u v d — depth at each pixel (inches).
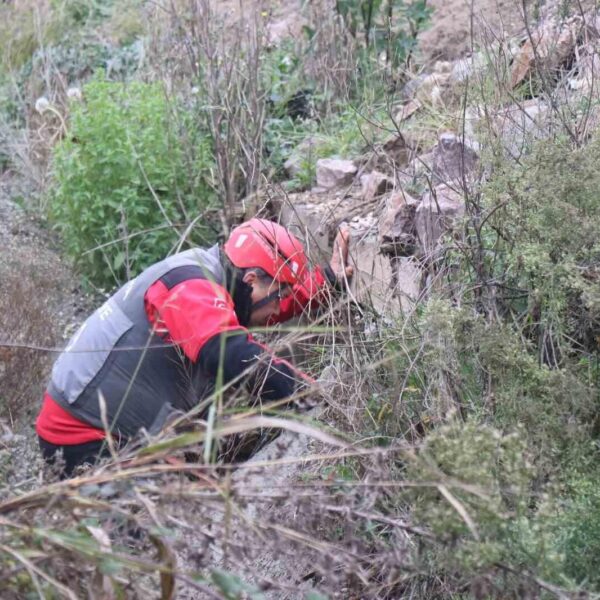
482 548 77.0
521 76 163.6
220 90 230.1
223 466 79.1
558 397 97.8
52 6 363.6
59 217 239.6
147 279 129.7
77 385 131.0
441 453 81.2
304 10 265.3
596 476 93.5
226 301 125.3
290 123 235.3
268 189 191.6
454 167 154.4
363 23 251.4
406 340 117.2
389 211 157.2
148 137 226.4
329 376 123.3
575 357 106.7
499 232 112.8
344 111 230.7
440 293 117.8
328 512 85.0
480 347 103.7
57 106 307.1
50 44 339.3
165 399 130.0
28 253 220.1
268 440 135.0
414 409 112.0
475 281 115.3
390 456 98.9
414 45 241.3
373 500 81.4
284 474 112.0
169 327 124.9
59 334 192.1
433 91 198.7
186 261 130.6
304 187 208.4
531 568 81.1
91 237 229.6
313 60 250.8
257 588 80.0
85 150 228.8
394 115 207.6
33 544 77.6
